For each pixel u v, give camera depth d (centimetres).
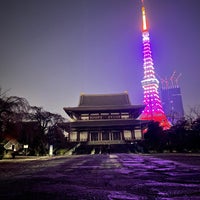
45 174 1226
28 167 1723
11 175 1191
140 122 6372
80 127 6538
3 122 2884
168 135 5034
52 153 4547
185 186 790
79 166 1756
